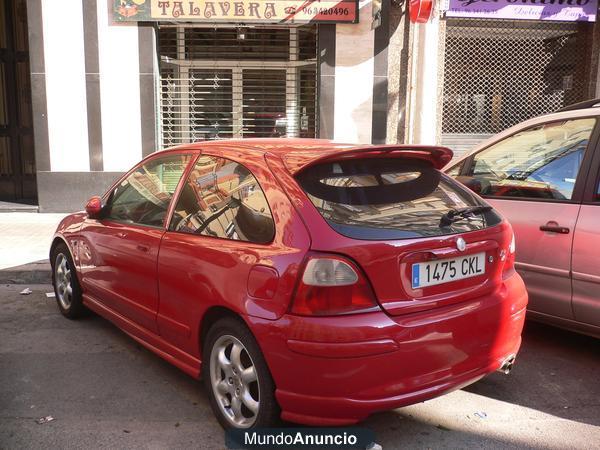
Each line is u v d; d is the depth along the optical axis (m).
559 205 4.13
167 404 3.54
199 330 3.28
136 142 9.83
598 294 3.85
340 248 2.72
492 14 9.99
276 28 10.00
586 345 4.51
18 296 5.87
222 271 3.08
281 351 2.75
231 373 3.12
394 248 2.80
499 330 3.14
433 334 2.83
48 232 8.54
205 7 9.48
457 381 2.94
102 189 9.89
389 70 9.85
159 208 3.86
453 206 3.28
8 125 11.38
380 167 3.23
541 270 4.18
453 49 10.28
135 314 3.93
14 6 11.10
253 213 3.09
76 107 9.70
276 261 2.83
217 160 3.54
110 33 9.55
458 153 10.55
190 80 10.16
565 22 10.30
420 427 3.27
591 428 3.27
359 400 2.68
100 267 4.35
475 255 3.13
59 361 4.18
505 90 10.48
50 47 9.53
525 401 3.60
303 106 10.25
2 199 11.32
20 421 3.32
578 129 4.24
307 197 2.91
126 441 3.12
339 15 9.59
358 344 2.65
